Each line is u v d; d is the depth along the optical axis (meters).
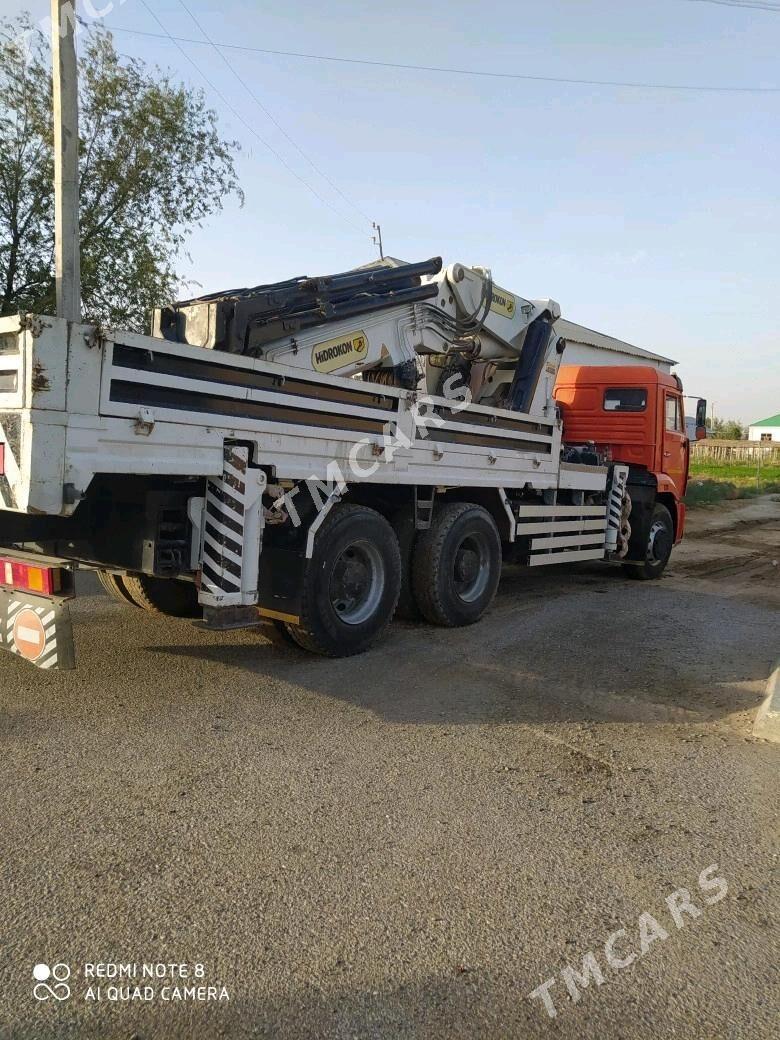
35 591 4.50
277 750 4.32
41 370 3.82
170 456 4.49
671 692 5.57
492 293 7.98
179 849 3.27
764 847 3.44
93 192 13.94
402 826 3.52
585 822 3.62
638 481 10.50
